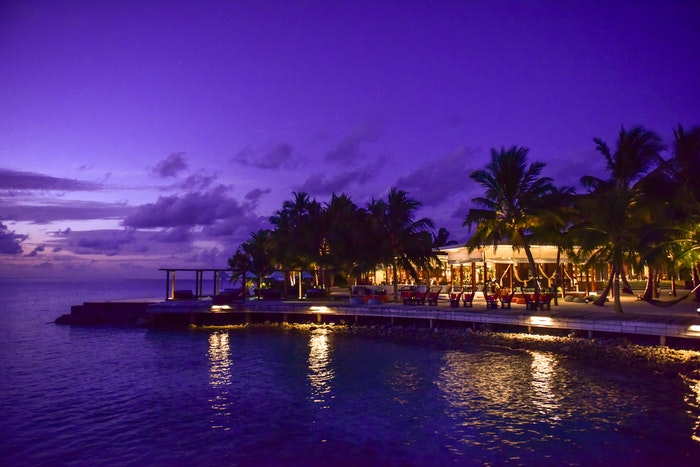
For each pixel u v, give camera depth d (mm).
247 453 12445
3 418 15180
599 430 13844
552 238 37719
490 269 46438
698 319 24562
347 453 12414
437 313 31141
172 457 12234
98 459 12133
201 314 38531
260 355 25281
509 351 25094
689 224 27594
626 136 35438
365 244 43219
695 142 29953
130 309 41000
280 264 56656
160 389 18594
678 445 12766
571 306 34219
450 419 14852
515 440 13164
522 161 35156
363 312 34906
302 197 57062
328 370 21531
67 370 22125
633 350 22406
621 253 29312
